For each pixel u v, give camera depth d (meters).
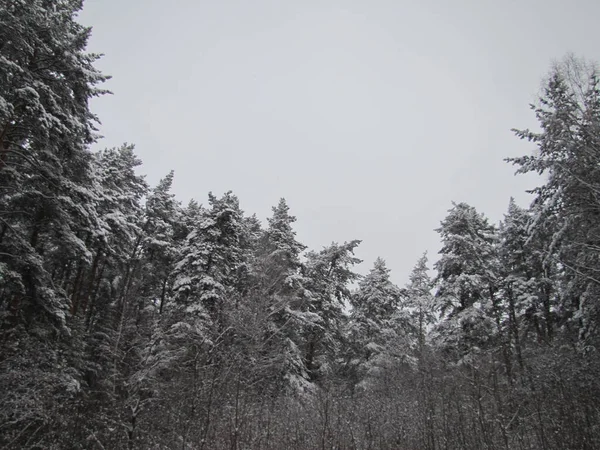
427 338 25.25
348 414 11.30
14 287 10.80
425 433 10.45
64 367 12.07
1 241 11.37
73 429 11.36
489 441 9.02
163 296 24.06
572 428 9.38
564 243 13.36
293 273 22.33
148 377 12.34
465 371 12.37
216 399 10.44
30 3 10.93
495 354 14.16
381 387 16.48
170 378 13.56
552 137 13.27
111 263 21.31
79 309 20.02
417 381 13.47
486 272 21.62
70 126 12.20
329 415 11.06
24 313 11.83
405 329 27.16
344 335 26.36
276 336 20.22
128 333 15.31
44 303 11.58
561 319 20.06
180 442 9.77
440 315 22.06
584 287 14.28
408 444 10.34
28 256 11.05
